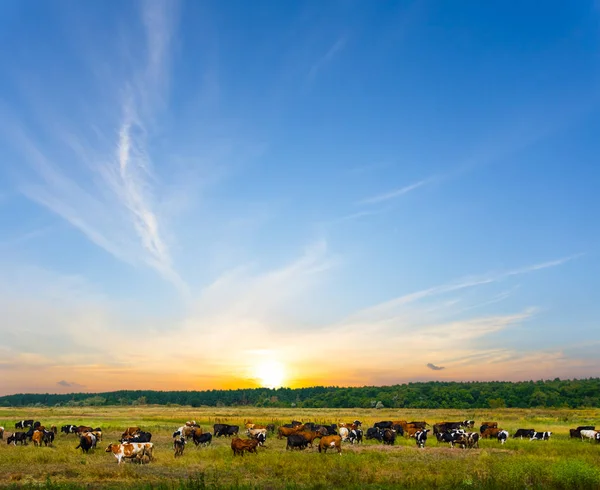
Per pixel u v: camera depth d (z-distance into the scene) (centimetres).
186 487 1784
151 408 14488
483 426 4803
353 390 18975
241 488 1791
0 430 3819
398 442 3812
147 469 2348
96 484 1967
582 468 1892
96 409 13312
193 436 3484
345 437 3881
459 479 1952
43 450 2944
